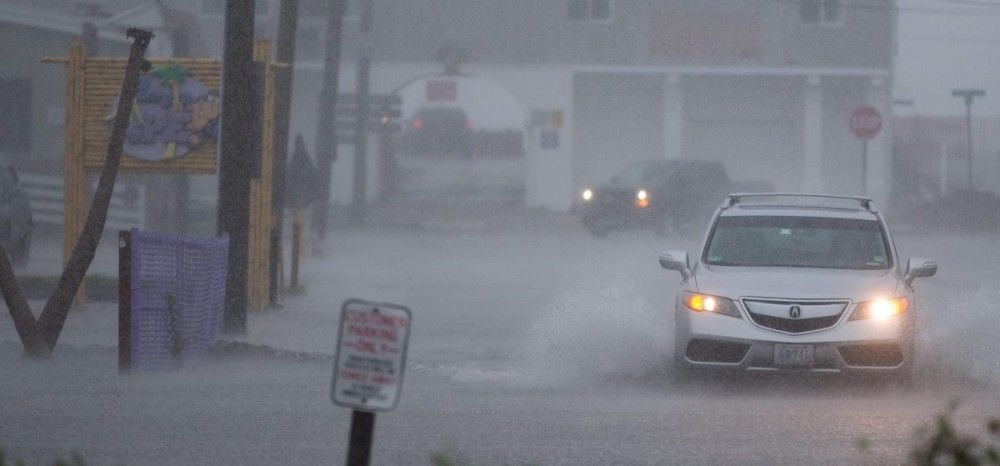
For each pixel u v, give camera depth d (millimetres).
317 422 34750
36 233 114375
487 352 51250
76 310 62469
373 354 18500
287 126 70625
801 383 42594
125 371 43375
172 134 61531
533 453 30656
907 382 40625
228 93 54531
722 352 40312
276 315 63938
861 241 44812
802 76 167375
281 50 71375
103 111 62406
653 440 32375
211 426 34062
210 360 48062
